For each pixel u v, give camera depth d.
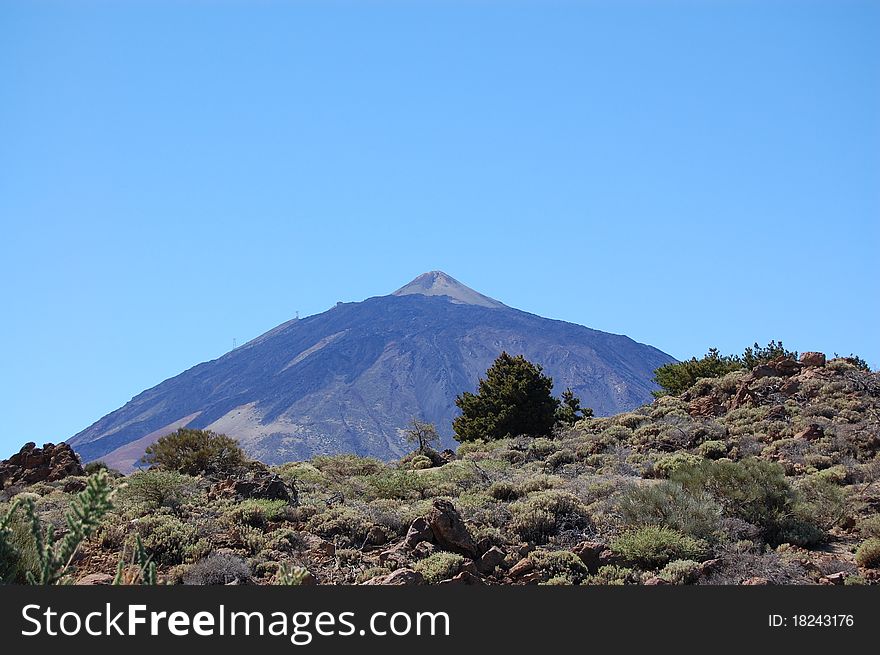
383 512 35.22
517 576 29.36
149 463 45.69
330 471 51.00
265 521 33.28
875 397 58.38
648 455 51.53
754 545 33.00
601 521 34.91
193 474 44.84
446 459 58.47
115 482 19.75
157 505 33.97
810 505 36.09
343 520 33.25
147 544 29.27
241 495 36.88
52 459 46.56
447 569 28.42
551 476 44.50
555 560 29.64
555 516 34.91
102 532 30.20
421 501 38.94
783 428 53.94
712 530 33.44
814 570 30.50
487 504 37.69
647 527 32.12
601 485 40.59
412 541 31.05
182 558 29.22
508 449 58.47
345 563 29.81
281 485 37.09
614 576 29.23
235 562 27.84
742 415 58.53
